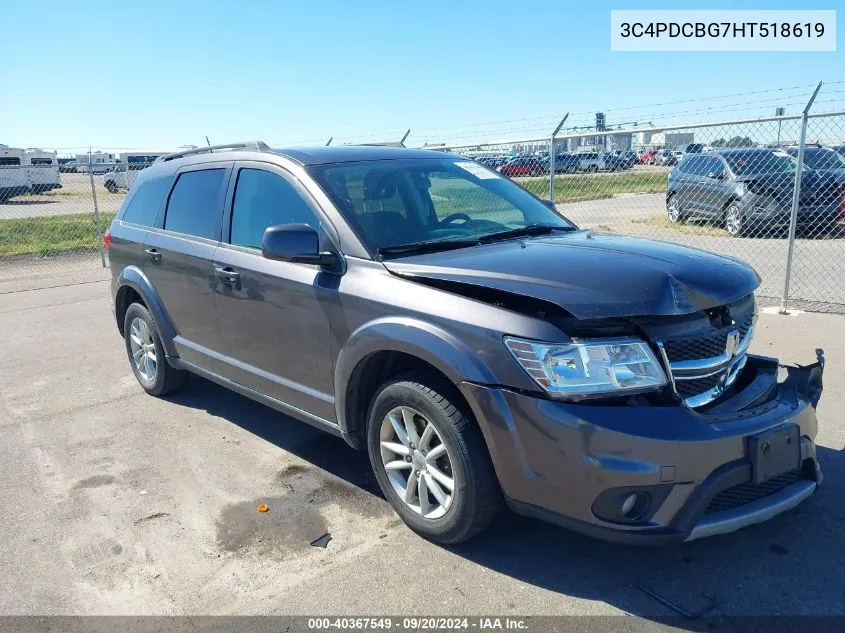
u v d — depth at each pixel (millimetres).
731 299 3088
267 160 4277
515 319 2904
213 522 3689
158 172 5488
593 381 2785
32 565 3350
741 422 2918
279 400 4176
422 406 3207
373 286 3412
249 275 4137
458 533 3219
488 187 4527
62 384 6117
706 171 12156
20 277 12180
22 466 4461
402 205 3980
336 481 4109
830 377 5324
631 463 2721
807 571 3088
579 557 3258
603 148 10430
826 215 11148
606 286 2904
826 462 4031
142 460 4488
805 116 7027
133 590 3131
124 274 5520
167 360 5309
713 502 2908
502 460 2938
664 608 2883
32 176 23406
